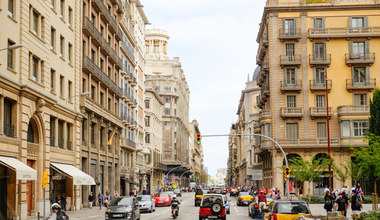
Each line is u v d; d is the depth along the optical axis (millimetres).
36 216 33531
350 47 65375
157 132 109312
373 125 46031
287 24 66375
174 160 135250
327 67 65562
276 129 65062
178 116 140500
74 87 43500
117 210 29344
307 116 64938
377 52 65188
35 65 34562
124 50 65000
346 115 63156
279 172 64125
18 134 30531
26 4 32156
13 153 29625
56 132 38656
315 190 64375
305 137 64500
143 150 85500
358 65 65188
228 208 39000
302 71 65625
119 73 61906
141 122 83750
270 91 65938
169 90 139375
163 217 36594
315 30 65438
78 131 43812
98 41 49938
